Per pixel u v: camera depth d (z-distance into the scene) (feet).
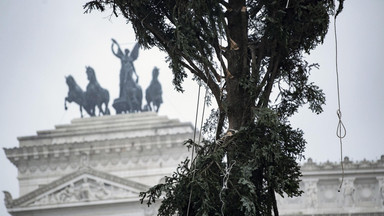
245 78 110.42
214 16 110.73
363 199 490.49
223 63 111.96
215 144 109.91
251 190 103.35
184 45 108.99
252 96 109.60
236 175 105.50
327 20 111.24
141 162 564.30
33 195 552.82
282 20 111.34
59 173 579.89
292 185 108.37
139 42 118.21
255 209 105.60
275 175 106.83
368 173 490.49
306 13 110.83
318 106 115.75
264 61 118.42
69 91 622.95
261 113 106.83
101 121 595.88
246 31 114.01
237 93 111.75
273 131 106.52
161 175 556.51
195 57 111.34
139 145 563.89
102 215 538.47
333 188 493.77
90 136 584.81
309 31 112.98
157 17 117.91
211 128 119.24
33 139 590.55
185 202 106.83
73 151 577.43
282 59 113.91
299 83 115.85
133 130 577.84
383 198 485.97
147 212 524.11
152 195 111.24
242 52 112.68
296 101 116.16
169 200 109.81
